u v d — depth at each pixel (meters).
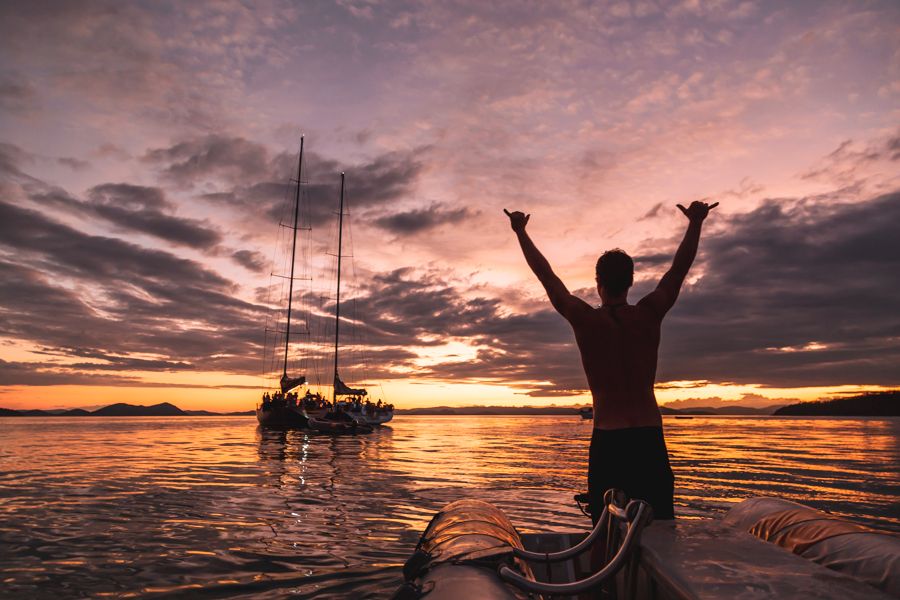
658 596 1.38
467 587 1.34
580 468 12.91
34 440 26.08
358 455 17.25
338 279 52.34
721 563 1.33
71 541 5.00
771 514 2.11
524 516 6.44
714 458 16.83
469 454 18.11
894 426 69.56
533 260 2.26
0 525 5.74
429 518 6.23
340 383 50.31
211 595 3.50
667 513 1.98
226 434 34.22
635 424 2.05
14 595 3.51
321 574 3.95
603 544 1.98
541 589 1.40
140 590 3.60
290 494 8.20
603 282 2.20
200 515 6.36
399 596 1.43
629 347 2.10
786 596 1.11
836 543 1.74
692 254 2.20
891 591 1.45
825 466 13.98
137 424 64.62
